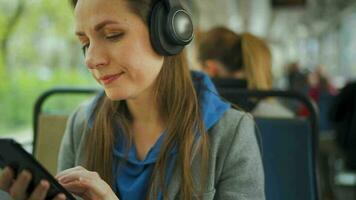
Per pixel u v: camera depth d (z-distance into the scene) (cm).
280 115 188
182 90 99
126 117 102
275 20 1552
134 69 85
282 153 148
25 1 398
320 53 1877
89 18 83
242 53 206
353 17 1148
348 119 360
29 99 404
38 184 67
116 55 83
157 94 98
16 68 403
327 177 407
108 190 80
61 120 155
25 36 407
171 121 97
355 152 364
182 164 95
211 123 100
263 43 211
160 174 95
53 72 426
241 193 98
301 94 152
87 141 105
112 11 83
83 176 80
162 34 87
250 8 1057
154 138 100
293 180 147
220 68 209
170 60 98
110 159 101
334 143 393
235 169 100
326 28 1667
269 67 208
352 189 436
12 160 66
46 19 415
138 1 84
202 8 820
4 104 389
